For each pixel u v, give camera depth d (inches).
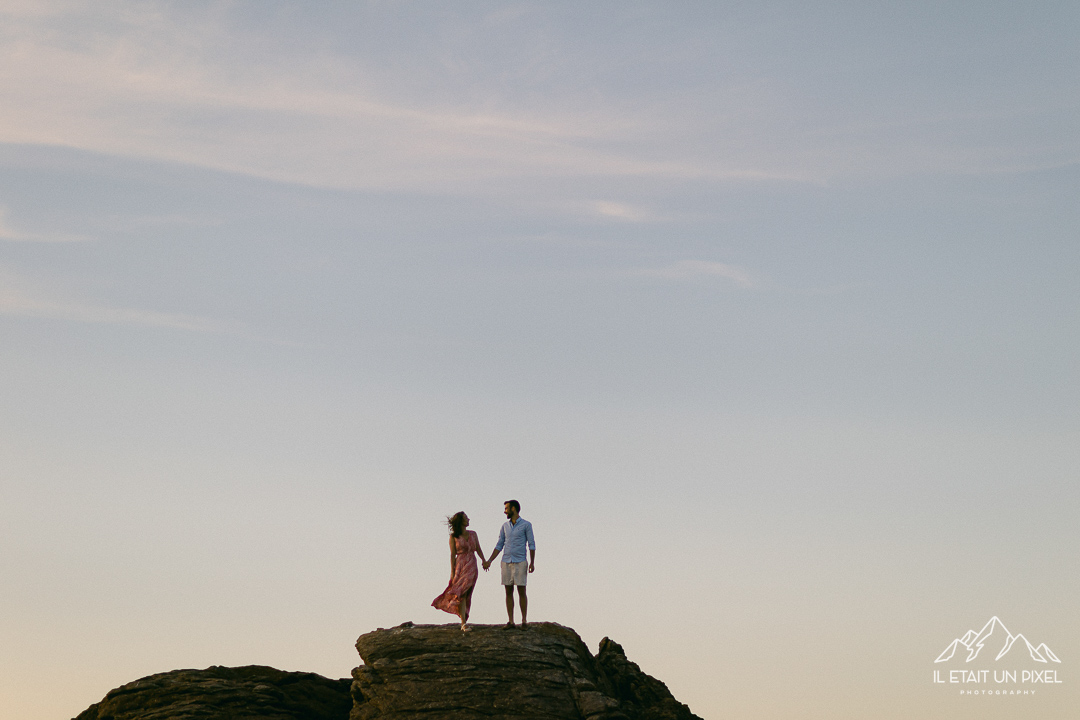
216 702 919.0
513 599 973.8
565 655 938.7
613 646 1061.1
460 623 971.9
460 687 877.8
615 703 877.2
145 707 920.3
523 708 865.5
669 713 955.3
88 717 940.0
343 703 986.7
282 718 922.1
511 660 908.0
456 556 952.3
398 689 878.4
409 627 987.3
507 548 958.4
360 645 940.0
